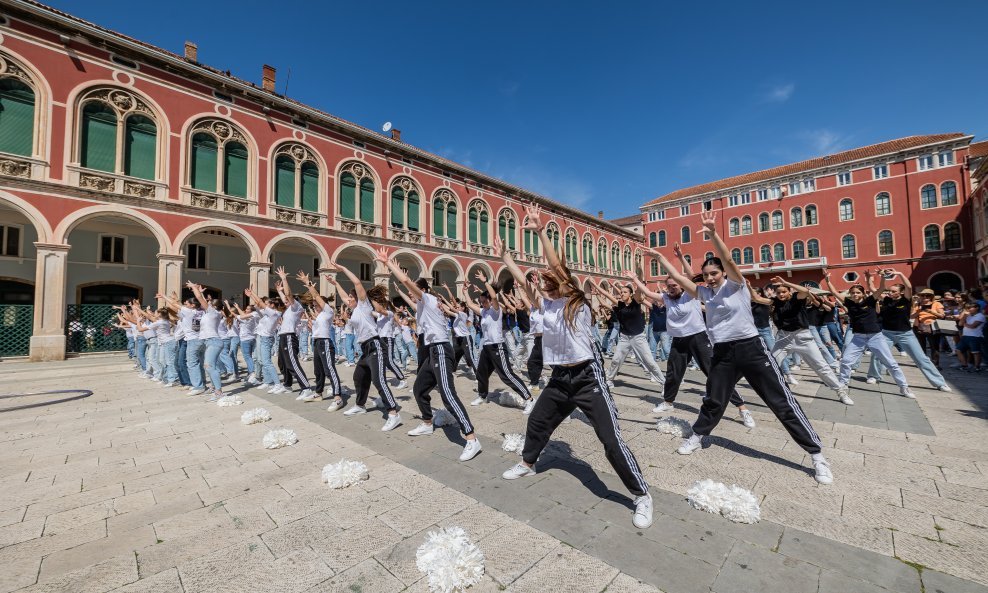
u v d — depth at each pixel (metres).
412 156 23.02
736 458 3.71
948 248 30.27
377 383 4.86
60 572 2.22
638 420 5.06
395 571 2.19
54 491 3.27
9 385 8.77
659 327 8.91
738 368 3.54
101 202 13.18
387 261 4.51
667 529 2.54
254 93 16.73
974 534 2.41
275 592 2.04
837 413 5.13
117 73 13.80
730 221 40.06
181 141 14.96
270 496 3.13
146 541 2.53
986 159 24.27
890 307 6.48
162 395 7.34
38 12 12.23
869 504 2.81
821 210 35.44
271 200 17.22
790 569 2.13
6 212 15.51
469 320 9.88
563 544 2.40
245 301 20.88
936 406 5.38
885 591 1.94
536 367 7.03
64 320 12.48
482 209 27.08
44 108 12.46
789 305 5.73
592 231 37.66
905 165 32.22
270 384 7.77
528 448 3.29
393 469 3.61
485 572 2.15
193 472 3.64
